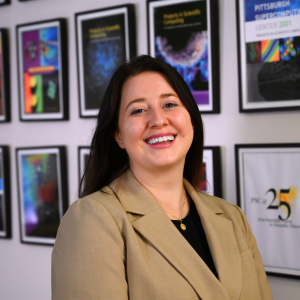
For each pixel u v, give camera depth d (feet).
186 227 4.38
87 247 3.65
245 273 4.41
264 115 5.79
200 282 3.82
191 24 6.09
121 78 4.30
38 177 7.45
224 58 6.02
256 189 5.83
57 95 7.19
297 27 5.48
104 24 6.74
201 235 4.42
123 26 6.58
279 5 5.57
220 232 4.45
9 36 7.73
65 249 3.74
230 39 5.97
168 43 6.25
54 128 7.36
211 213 4.55
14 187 7.82
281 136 5.70
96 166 4.55
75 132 7.14
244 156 5.88
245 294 4.25
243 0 5.78
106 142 4.53
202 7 6.01
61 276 3.62
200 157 4.84
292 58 5.52
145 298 3.62
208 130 6.18
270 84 5.65
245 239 4.68
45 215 7.43
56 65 7.17
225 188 6.10
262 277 4.77
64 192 7.22
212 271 4.19
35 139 7.55
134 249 3.73
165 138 4.15
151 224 3.97
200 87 6.07
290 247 5.65
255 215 5.85
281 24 5.57
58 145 7.29
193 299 3.68
